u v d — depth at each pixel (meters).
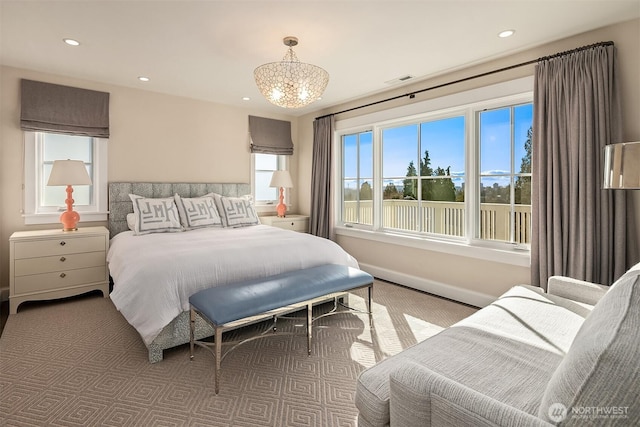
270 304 2.09
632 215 2.35
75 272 3.28
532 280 2.74
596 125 2.40
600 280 2.40
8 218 3.34
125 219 3.90
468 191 3.35
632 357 0.73
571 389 0.80
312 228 5.03
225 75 3.55
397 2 2.16
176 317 2.25
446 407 0.94
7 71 3.30
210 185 4.53
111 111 3.85
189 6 2.22
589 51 2.42
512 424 0.83
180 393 1.85
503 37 2.63
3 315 2.97
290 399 1.81
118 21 2.43
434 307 3.22
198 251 2.58
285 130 5.32
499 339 1.47
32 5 2.21
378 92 4.10
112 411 1.70
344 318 2.96
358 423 1.26
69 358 2.22
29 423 1.60
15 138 3.36
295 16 2.34
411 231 3.96
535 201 2.73
